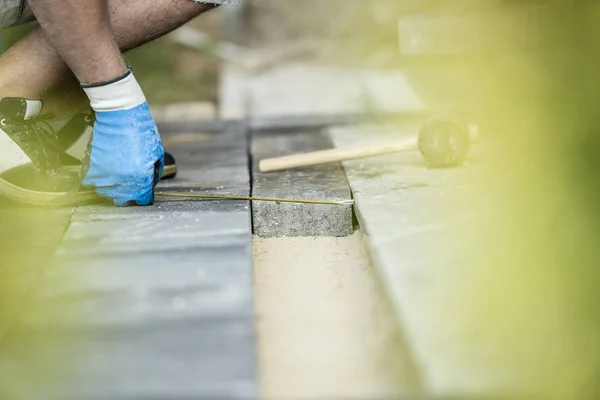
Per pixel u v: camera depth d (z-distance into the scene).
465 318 3.91
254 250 5.90
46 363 3.63
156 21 6.32
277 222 6.33
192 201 6.28
